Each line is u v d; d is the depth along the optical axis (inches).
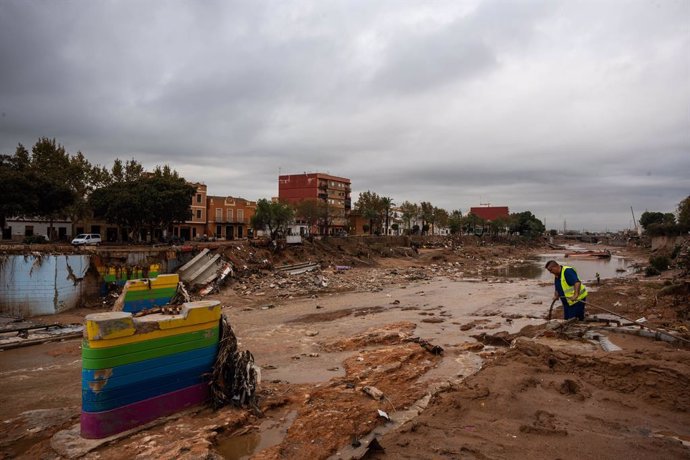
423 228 4677.7
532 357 382.9
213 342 380.5
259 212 2150.6
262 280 1493.6
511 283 1704.0
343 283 1633.9
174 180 2050.9
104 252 1087.6
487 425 264.8
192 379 362.9
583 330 446.3
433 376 476.4
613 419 268.8
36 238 1713.8
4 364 572.4
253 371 383.2
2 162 1658.5
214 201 2974.9
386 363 513.3
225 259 1551.4
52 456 288.0
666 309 771.4
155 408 336.8
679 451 221.8
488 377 345.1
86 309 992.9
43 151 1894.7
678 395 287.1
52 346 676.7
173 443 298.4
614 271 2481.5
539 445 235.5
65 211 1991.9
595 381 331.0
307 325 854.5
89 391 307.1
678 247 2315.5
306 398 396.5
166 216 1975.9
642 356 342.3
